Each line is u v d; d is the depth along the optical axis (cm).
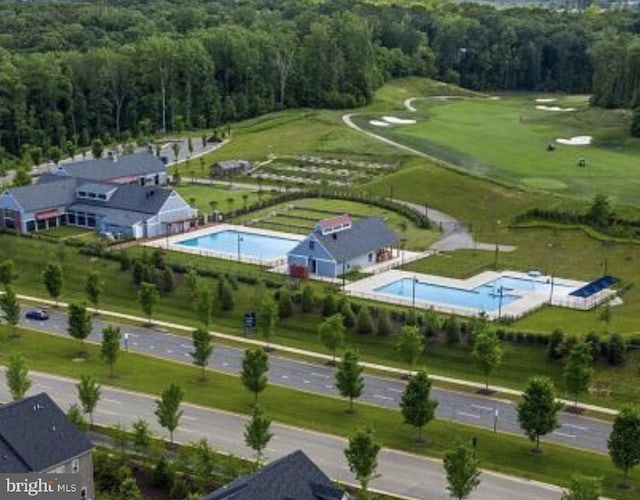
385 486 6806
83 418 7625
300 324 10362
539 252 12925
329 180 17175
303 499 5428
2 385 8662
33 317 10781
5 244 13338
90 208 14375
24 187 14338
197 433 7681
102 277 11900
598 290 10912
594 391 8588
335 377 8525
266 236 13788
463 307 10556
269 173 17950
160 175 17125
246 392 8638
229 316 10756
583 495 5716
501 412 8225
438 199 15600
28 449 6194
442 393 8644
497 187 15725
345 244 12044
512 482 6888
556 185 16388
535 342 9388
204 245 13300
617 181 16712
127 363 9381
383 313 10006
